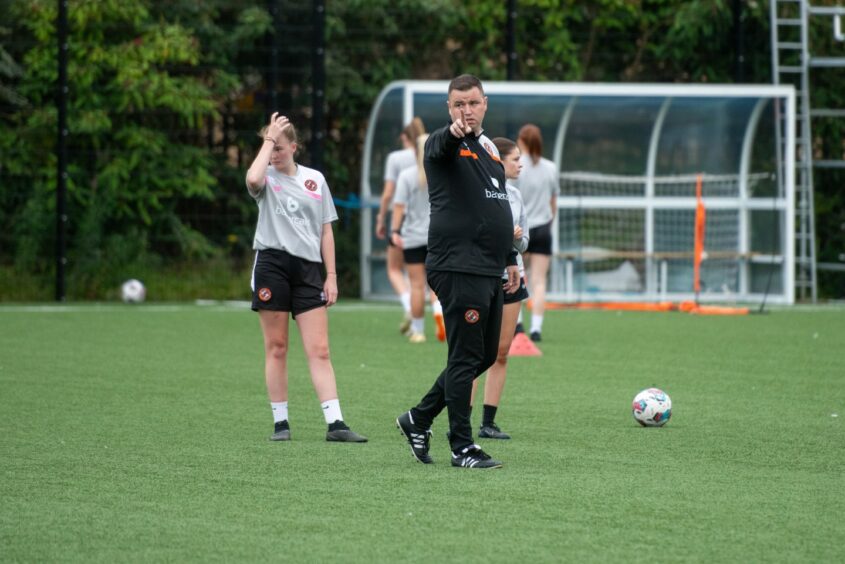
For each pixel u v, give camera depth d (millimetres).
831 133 75625
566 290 69125
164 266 69375
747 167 70125
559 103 68438
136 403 32531
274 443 26891
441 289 24109
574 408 32250
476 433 28625
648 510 20516
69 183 68375
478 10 73938
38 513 20156
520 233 27625
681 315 61375
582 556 17672
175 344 46781
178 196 70750
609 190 70062
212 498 21281
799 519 20000
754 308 64750
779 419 30578
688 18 73750
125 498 21281
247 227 72062
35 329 51406
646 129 69812
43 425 28953
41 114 67812
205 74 70938
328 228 27922
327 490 21953
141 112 69625
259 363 41344
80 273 67625
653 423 29219
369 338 49562
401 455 25547
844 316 60688
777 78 72062
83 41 68688
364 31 73188
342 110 73750
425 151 24266
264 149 27297
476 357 24281
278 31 70875
